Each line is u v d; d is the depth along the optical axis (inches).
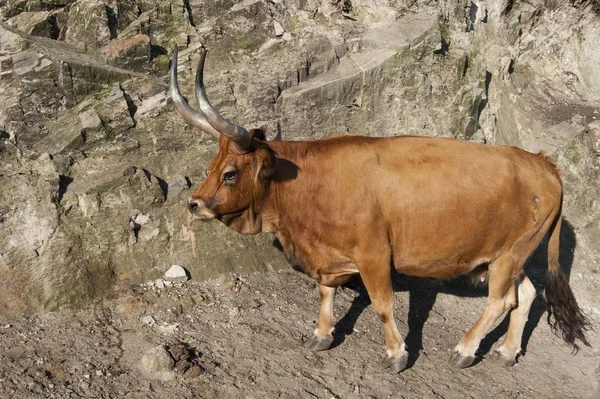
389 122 347.9
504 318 295.0
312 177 233.9
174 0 339.6
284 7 366.6
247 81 324.8
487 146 248.7
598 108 406.3
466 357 253.6
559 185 255.3
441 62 361.7
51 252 254.1
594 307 319.9
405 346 246.1
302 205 235.6
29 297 243.8
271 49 345.7
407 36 354.9
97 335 236.7
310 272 245.3
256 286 277.4
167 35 334.3
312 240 238.5
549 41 431.5
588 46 428.1
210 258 279.1
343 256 239.6
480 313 295.4
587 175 370.3
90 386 213.0
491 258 250.2
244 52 343.3
